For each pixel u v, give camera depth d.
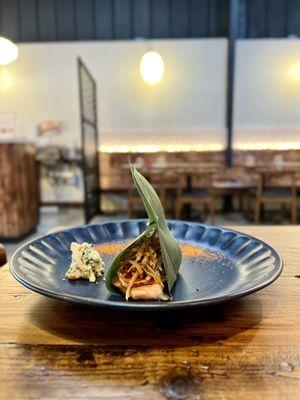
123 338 0.56
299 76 5.39
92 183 5.22
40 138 5.64
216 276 0.76
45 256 0.83
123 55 5.47
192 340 0.55
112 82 5.54
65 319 0.62
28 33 5.53
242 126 5.52
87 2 5.43
